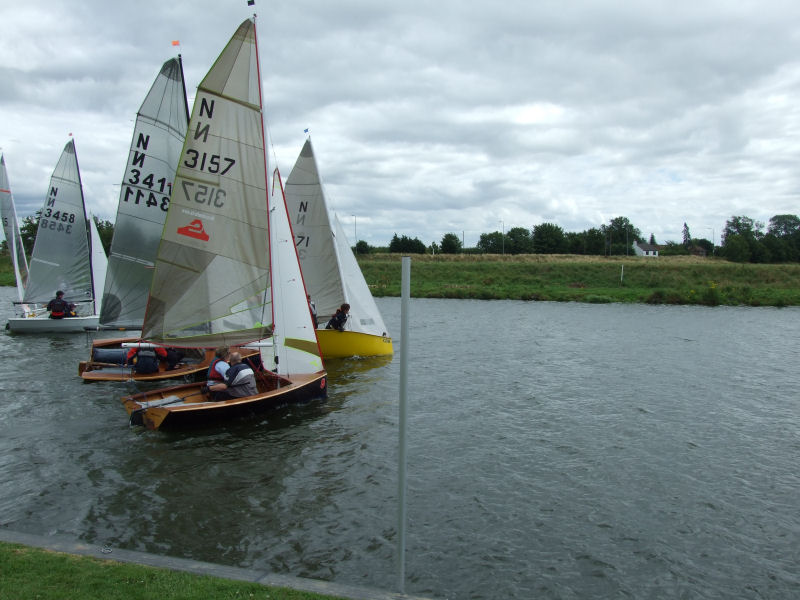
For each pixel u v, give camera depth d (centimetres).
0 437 1298
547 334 3173
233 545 847
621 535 912
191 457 1190
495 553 849
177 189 1402
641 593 766
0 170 2994
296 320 1634
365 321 2361
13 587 594
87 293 2919
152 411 1297
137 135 1909
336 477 1103
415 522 933
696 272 6831
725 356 2484
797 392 1841
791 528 946
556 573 805
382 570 795
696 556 858
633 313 4388
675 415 1570
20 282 3059
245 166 1464
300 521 925
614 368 2208
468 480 1109
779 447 1320
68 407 1531
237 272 1492
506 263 7594
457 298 5716
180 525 905
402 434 601
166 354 1805
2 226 3031
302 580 644
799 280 6488
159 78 1906
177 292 1447
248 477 1095
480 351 2584
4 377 1867
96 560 672
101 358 1839
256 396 1404
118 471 1114
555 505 1011
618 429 1440
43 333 2809
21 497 995
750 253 10975
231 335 1502
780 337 3091
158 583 618
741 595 768
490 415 1547
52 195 2756
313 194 2281
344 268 2328
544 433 1401
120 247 1959
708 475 1155
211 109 1408
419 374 2062
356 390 1792
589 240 12838
